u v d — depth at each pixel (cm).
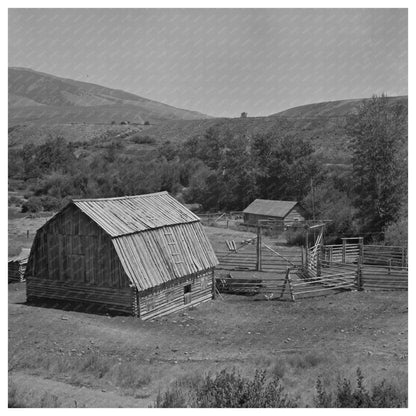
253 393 1258
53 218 2802
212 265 3127
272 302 2964
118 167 9875
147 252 2767
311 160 7488
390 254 3981
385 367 1683
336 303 2845
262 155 8044
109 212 2833
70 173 9500
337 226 5188
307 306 2830
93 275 2711
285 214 6053
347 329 2367
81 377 1678
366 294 3006
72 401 1427
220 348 2170
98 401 1427
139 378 1648
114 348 2109
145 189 9025
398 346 2045
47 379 1664
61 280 2816
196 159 9931
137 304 2598
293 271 3697
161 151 11694
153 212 3073
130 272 2609
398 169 5303
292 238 5219
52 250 2831
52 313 2586
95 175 9344
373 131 5444
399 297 2895
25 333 2250
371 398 1261
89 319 2528
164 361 1953
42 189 8825
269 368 1742
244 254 4381
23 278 3550
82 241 2733
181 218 3148
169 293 2805
